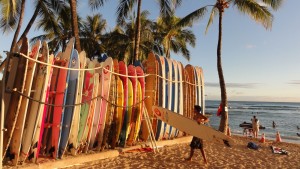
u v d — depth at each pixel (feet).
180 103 35.24
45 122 21.89
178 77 35.70
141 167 22.63
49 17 60.70
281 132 112.57
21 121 18.97
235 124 148.87
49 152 21.81
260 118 197.47
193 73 39.09
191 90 38.29
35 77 20.61
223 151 32.07
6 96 19.13
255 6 43.16
